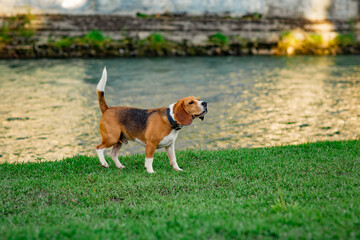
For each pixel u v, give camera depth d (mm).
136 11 26297
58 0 24734
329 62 23641
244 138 9016
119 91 14961
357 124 10281
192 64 22312
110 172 5836
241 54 26781
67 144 8602
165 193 4895
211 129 9852
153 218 3832
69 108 12195
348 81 17250
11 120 10711
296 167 5914
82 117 11117
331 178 5332
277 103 13000
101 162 5922
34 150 8148
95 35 24641
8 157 7664
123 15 26062
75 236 3295
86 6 25312
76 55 24078
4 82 16359
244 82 16969
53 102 12992
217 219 3629
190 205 4293
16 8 23984
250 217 3768
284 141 8695
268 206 4199
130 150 8156
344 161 6223
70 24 24578
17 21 23828
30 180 5324
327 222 3455
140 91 15008
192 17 27094
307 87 15859
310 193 4625
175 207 4227
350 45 28266
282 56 26484
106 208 4250
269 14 28625
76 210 4234
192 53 26109
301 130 9695
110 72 19359
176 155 6891
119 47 24766
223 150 7293
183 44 26109
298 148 7207
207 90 15258
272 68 21094
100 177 5500
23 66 20656
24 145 8516
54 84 16156
